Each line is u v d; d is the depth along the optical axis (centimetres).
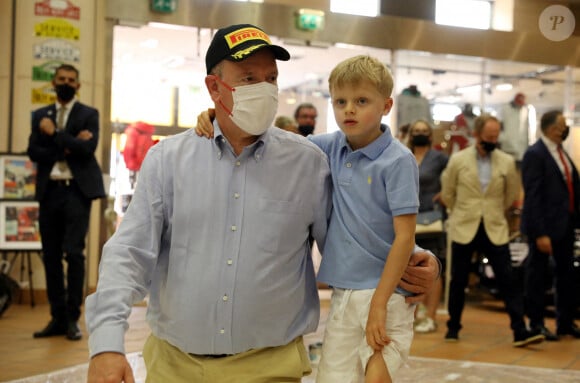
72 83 582
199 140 206
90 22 823
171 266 203
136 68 1098
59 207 576
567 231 645
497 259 612
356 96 223
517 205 905
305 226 212
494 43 984
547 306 841
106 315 177
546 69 1017
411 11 975
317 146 226
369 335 217
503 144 1025
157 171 203
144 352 220
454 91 1006
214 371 201
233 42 200
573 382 473
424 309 685
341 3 955
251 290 199
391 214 225
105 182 844
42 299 800
